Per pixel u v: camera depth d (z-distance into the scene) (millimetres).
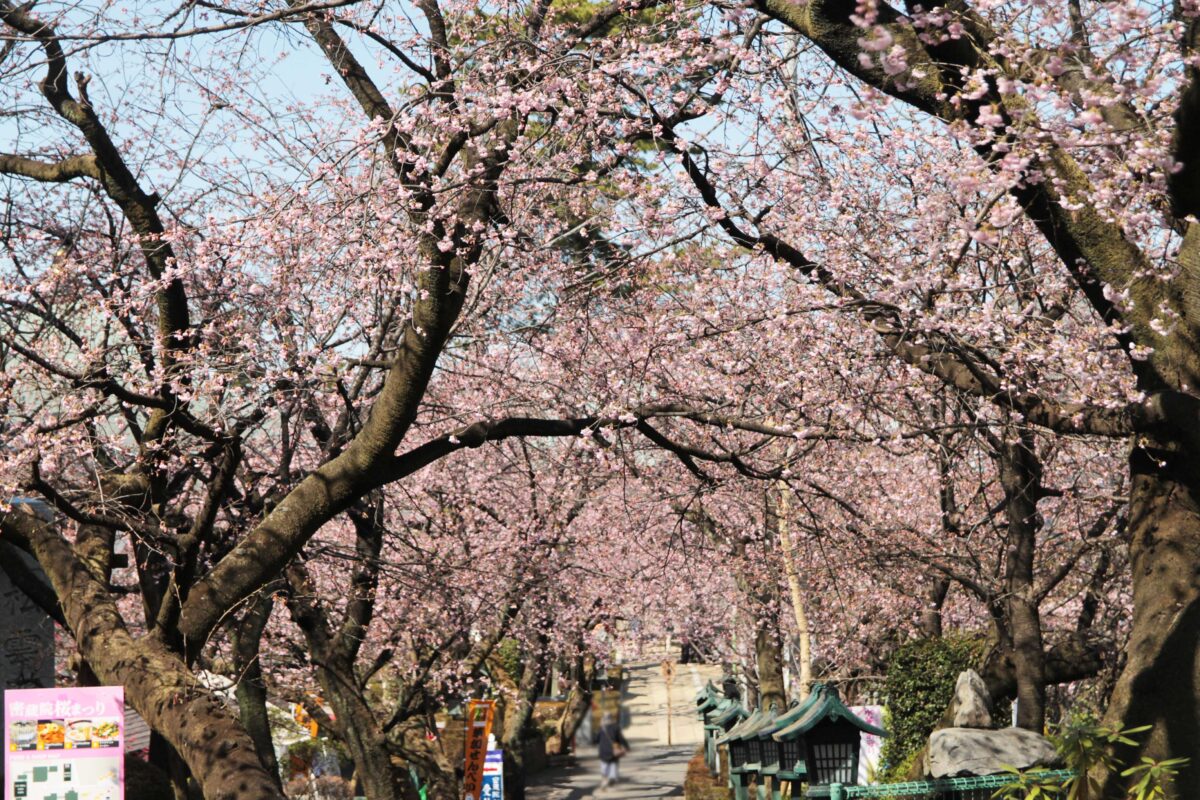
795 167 11383
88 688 8688
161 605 10109
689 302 12086
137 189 9945
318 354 10117
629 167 11102
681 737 41250
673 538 16453
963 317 9758
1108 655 16344
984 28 7234
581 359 12148
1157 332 8180
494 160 9852
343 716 14594
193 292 11594
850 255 10805
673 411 10469
